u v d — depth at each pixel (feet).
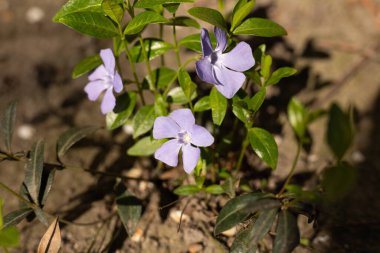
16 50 1.38
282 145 1.16
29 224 1.06
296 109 0.96
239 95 0.86
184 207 0.99
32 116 1.25
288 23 1.37
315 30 1.35
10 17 1.46
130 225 0.94
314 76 1.26
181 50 1.30
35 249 1.02
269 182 1.10
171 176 1.11
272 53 1.29
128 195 0.92
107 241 1.02
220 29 0.78
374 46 1.31
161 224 1.04
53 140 1.21
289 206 0.79
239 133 1.14
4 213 1.07
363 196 1.07
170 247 1.00
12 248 1.02
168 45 0.93
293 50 1.31
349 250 0.98
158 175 1.11
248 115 0.83
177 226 1.03
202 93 1.17
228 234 0.99
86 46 1.38
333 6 1.39
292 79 1.26
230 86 0.79
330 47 1.31
